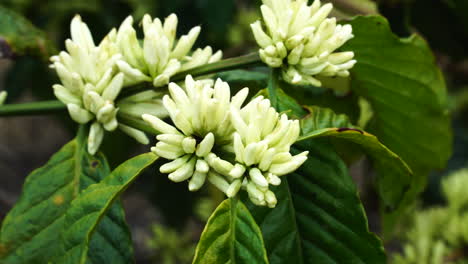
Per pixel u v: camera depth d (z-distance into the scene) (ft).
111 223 1.27
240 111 1.19
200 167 1.18
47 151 4.95
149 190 3.07
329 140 1.31
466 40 1.96
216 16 2.29
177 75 1.31
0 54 1.51
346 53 1.28
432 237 2.05
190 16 2.30
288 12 1.27
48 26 2.67
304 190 1.29
